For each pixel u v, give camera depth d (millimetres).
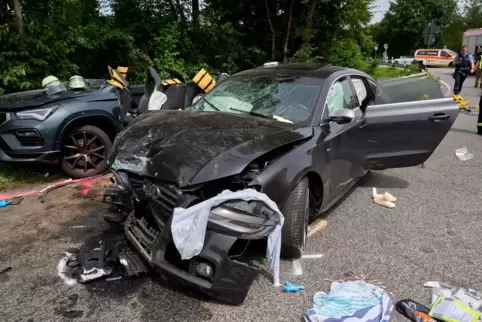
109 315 2594
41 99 5195
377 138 4527
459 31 52812
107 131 5832
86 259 3113
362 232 3873
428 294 2875
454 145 7605
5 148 5020
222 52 12617
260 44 13922
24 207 4457
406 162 4730
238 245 2680
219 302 2734
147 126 3338
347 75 4418
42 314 2609
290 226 3111
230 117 3500
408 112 4547
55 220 4086
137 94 6934
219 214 2494
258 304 2721
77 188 5090
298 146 3201
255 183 2803
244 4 13062
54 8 8594
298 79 4086
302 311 2656
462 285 2990
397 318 2602
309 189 3561
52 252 3420
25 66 7312
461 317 2500
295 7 13516
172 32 11461
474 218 4230
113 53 10445
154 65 11086
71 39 8297
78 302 2729
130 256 3111
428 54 37344
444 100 4645
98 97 5590
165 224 2637
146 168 2830
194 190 2645
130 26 11062
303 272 3129
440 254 3463
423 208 4504
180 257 2627
